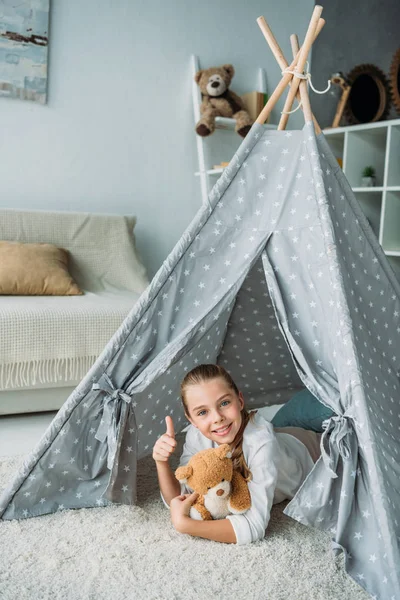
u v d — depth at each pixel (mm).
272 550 1444
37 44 3117
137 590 1285
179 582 1314
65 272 2820
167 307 1626
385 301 1734
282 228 1642
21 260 2725
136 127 3482
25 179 3219
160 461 1572
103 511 1640
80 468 1639
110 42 3344
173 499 1505
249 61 3809
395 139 3197
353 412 1388
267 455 1507
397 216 3291
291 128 3934
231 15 3689
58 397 2436
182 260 1633
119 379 1609
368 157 3564
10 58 3070
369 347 1607
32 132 3203
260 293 2078
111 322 2445
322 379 1545
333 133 3604
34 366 2324
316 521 1485
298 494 1476
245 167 1691
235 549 1442
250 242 1667
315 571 1369
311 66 3984
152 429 1841
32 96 3148
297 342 1613
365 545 1378
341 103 3619
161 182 3598
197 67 3588
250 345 2240
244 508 1468
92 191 3406
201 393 1474
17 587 1284
